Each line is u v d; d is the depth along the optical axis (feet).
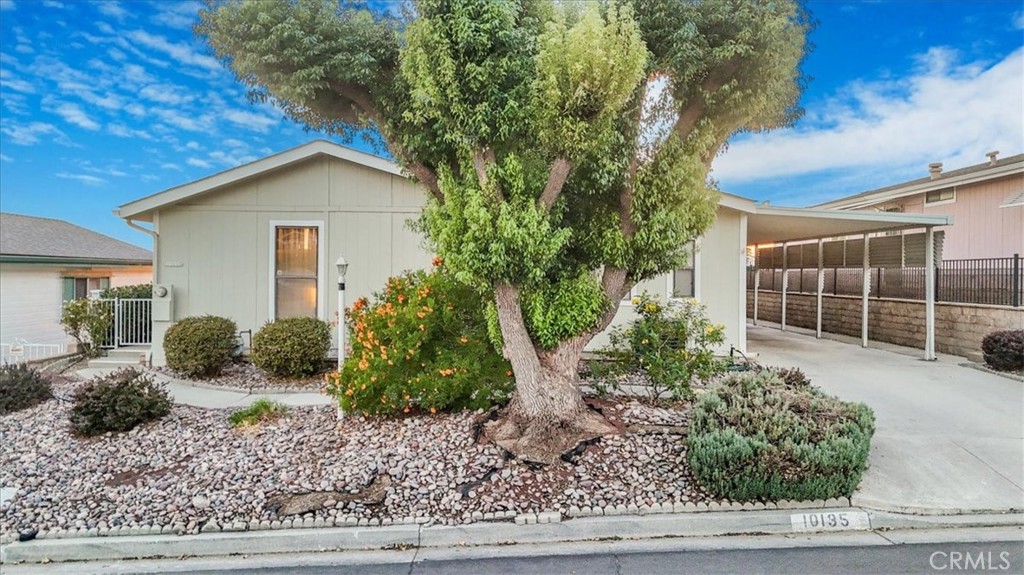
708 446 11.28
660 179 12.60
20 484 12.41
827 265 38.11
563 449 12.69
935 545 9.84
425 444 13.42
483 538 10.29
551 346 13.29
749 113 12.78
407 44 11.89
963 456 13.34
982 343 25.21
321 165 26.78
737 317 26.71
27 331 34.83
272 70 12.79
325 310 26.76
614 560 9.49
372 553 9.91
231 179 25.85
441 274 16.60
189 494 11.60
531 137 12.59
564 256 13.88
